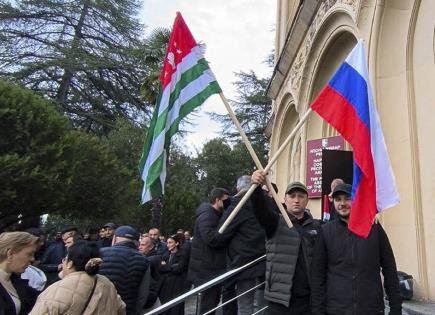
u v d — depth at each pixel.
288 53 16.00
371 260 3.28
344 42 11.22
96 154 18.47
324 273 3.39
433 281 6.13
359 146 3.71
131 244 4.71
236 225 4.81
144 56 23.69
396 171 7.05
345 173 6.54
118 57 34.78
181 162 33.31
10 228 16.44
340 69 4.07
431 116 6.56
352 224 3.36
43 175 14.70
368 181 3.56
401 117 7.21
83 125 33.97
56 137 16.44
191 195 31.62
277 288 3.65
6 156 13.95
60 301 3.18
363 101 3.89
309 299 3.64
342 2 9.97
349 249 3.32
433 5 6.80
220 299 5.85
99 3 35.25
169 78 4.64
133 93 35.59
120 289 4.30
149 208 25.19
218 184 41.47
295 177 16.20
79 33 35.44
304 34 14.03
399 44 7.55
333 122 3.93
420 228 6.47
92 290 3.34
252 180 3.65
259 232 4.82
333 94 4.02
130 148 27.66
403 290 6.11
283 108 18.33
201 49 4.69
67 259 3.45
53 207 16.03
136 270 4.46
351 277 3.25
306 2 12.62
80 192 17.53
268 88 21.00
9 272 3.43
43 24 34.81
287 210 3.98
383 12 7.81
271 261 3.78
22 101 15.65
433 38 6.71
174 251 7.55
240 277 4.73
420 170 6.70
